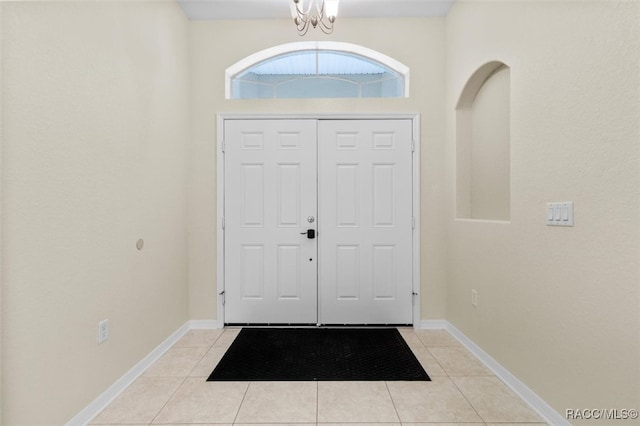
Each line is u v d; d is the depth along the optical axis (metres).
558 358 1.47
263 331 2.67
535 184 1.63
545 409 1.55
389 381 1.89
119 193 1.81
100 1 1.65
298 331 2.67
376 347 2.36
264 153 2.78
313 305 2.78
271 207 2.78
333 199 2.78
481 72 2.22
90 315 1.58
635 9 1.12
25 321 1.24
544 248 1.56
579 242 1.35
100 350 1.64
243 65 2.86
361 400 1.70
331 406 1.65
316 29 2.77
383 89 2.94
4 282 1.17
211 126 2.78
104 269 1.68
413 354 2.25
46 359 1.33
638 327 1.11
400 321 2.76
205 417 1.57
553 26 1.49
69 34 1.45
